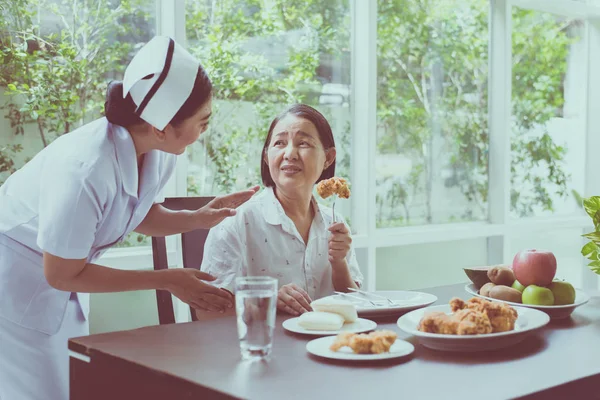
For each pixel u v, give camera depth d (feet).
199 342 3.87
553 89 13.67
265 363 3.43
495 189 12.73
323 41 10.46
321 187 5.43
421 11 11.66
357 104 10.81
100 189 4.40
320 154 5.79
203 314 5.46
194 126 4.59
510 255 12.93
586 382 3.21
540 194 13.61
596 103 14.21
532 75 13.32
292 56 10.13
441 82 12.03
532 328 3.78
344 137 10.78
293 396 2.90
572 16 13.84
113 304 8.36
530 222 13.28
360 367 3.36
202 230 6.07
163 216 5.48
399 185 11.55
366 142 10.71
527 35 13.15
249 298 3.51
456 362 3.45
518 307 4.52
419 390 2.98
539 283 4.70
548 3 13.10
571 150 14.08
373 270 10.84
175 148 4.75
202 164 9.29
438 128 12.05
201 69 4.51
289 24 10.08
